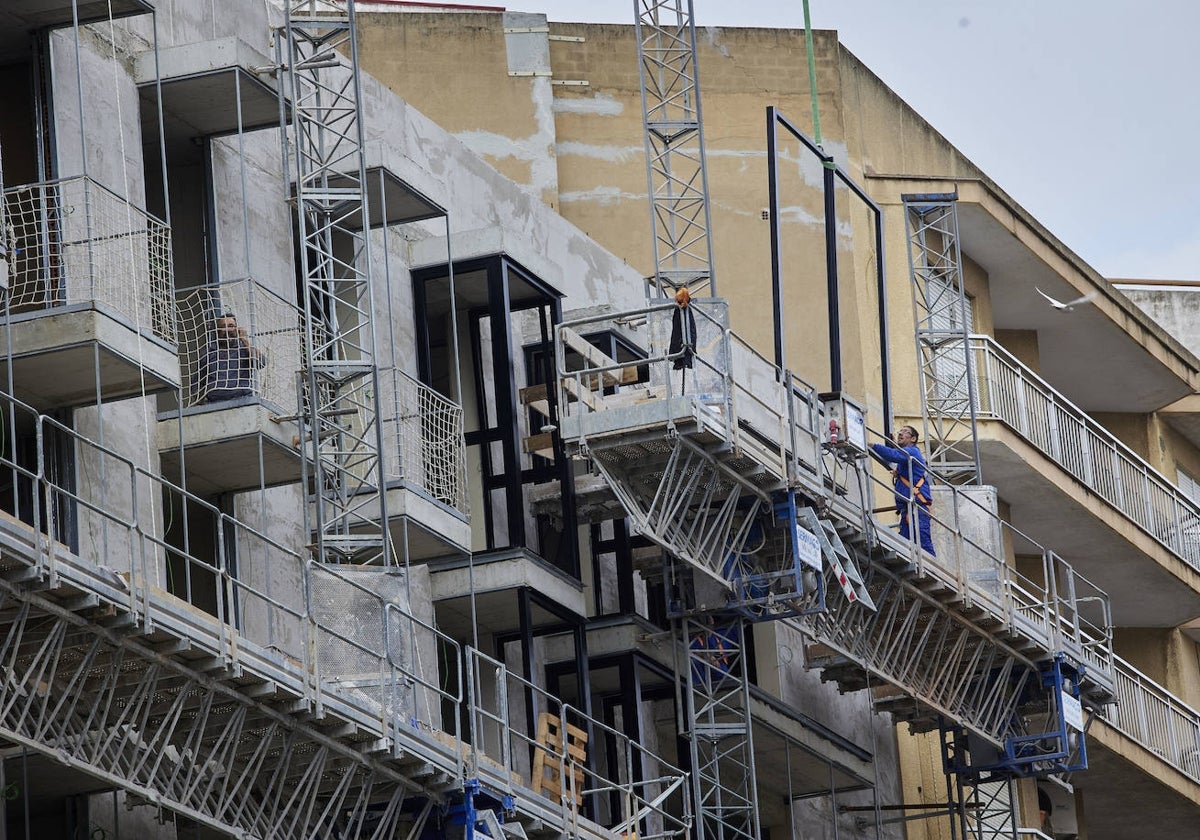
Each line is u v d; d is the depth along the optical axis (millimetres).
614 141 121438
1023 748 104812
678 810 99375
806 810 106188
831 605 93250
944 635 98750
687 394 84125
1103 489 124688
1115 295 128250
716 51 124188
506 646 88375
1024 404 120188
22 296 65938
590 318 84688
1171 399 136375
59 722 59906
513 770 85688
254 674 62031
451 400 88750
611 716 94688
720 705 91625
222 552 62344
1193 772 125188
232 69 74312
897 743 113812
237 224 78312
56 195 66500
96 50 72562
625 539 92750
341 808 67875
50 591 56656
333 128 86062
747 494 88188
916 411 119438
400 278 86562
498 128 118000
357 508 76688
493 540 86750
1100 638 133250
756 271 122312
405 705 69312
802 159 123812
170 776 63344
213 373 72812
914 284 116062
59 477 67625
